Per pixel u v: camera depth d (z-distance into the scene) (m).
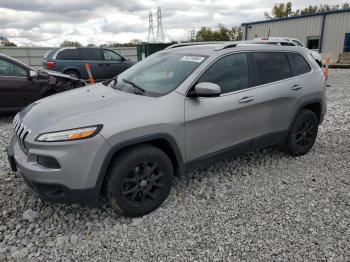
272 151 4.79
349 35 23.77
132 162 2.87
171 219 3.05
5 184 3.75
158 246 2.67
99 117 2.77
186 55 3.73
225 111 3.43
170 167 3.16
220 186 3.71
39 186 2.72
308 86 4.34
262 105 3.80
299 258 2.50
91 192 2.73
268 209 3.21
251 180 3.85
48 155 2.62
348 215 3.07
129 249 2.65
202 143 3.35
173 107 3.08
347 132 5.85
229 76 3.57
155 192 3.14
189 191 3.59
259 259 2.50
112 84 3.91
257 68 3.85
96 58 13.33
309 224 2.94
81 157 2.63
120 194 2.87
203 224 2.97
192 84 3.24
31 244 2.72
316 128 4.62
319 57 14.40
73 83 7.58
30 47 23.48
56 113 2.96
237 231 2.85
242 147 3.76
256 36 31.12
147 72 3.78
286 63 4.21
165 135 3.00
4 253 2.61
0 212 3.18
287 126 4.21
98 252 2.62
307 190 3.60
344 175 3.98
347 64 20.77
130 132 2.79
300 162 4.40
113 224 3.00
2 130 6.09
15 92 6.68
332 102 8.73
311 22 26.11
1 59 6.52
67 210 3.22
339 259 2.48
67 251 2.64
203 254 2.56
